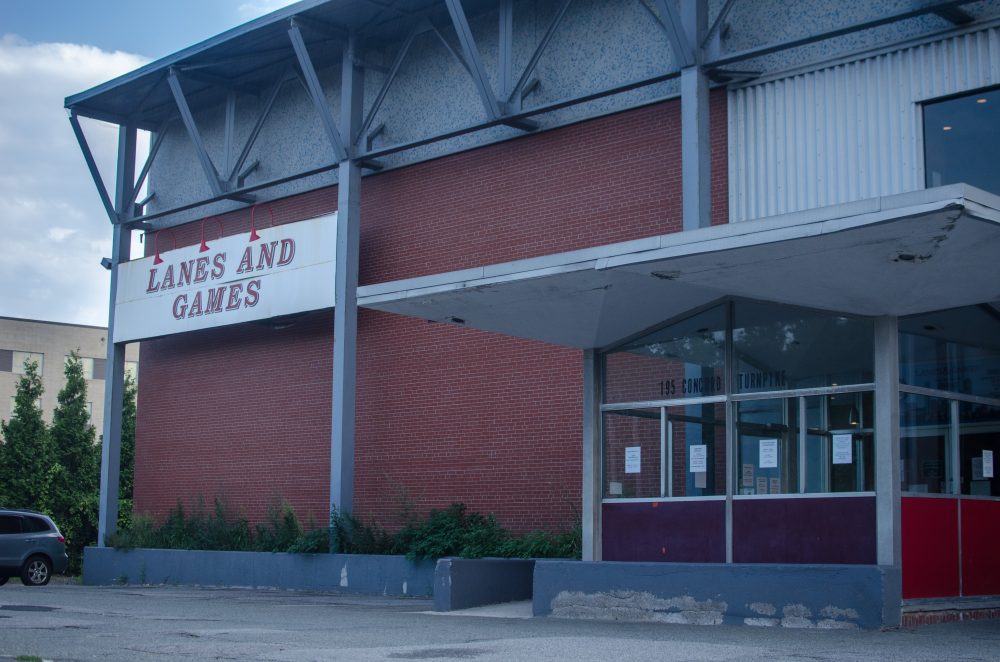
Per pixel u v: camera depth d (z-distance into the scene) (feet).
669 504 43.50
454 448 69.87
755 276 37.11
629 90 62.90
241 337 85.71
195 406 88.53
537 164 67.77
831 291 37.14
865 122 55.21
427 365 72.28
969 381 41.60
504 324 45.91
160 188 94.89
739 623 37.40
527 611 46.60
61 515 131.13
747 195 58.85
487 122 66.49
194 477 87.40
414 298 43.27
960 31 52.39
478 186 70.69
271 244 78.18
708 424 42.70
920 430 39.22
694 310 43.45
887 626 34.76
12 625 40.32
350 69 74.43
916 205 29.94
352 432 71.41
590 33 66.13
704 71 57.57
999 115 51.52
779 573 36.78
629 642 31.63
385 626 39.34
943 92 52.70
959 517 40.06
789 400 40.32
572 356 65.10
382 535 68.80
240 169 85.81
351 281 72.74
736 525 41.11
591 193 64.85
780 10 58.39
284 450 80.74
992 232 31.14
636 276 38.60
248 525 81.51
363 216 76.95
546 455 65.26
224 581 74.84
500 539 62.23
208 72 84.17
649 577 40.09
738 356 41.96
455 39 73.61
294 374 81.10
